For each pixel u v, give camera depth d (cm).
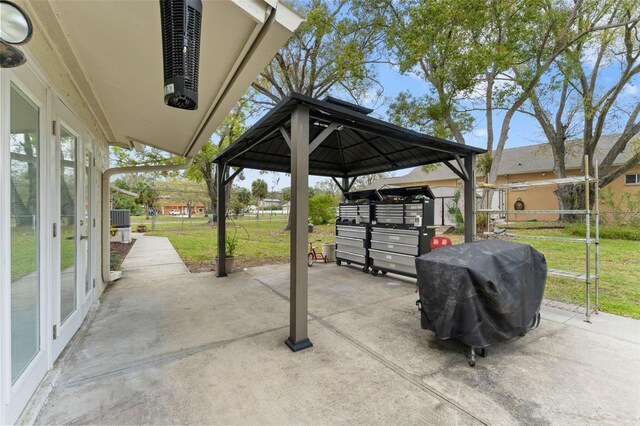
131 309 373
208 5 168
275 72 1192
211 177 1831
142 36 208
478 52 797
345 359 249
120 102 331
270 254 827
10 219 163
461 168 475
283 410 184
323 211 1877
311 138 563
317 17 915
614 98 1121
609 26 905
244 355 255
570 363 241
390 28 938
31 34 135
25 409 176
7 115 159
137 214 3319
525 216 1667
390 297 429
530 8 782
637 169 1295
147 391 203
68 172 279
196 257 766
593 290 445
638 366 236
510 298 246
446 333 248
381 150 579
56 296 233
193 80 131
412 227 493
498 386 210
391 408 187
